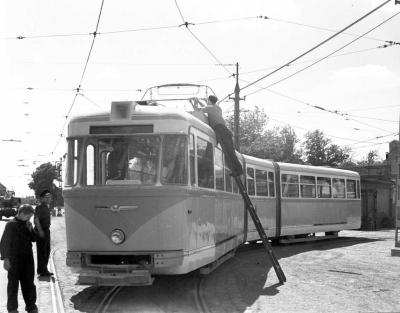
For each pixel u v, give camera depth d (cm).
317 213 2311
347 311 902
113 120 962
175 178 946
